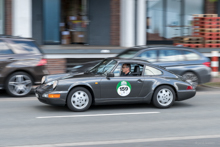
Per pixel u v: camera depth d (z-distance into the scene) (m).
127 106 13.70
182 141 8.89
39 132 9.56
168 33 28.64
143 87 12.86
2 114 11.89
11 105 13.55
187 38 23.88
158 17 28.36
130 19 25.52
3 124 10.46
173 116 11.95
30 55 15.55
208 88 19.22
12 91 15.26
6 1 25.17
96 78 12.40
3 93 16.64
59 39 26.83
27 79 15.50
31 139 8.85
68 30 27.05
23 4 23.58
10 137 9.02
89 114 12.02
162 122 11.01
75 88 12.20
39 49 15.94
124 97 12.69
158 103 13.12
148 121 11.11
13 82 15.22
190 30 28.88
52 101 11.95
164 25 28.50
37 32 26.25
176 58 17.53
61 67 22.16
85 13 27.14
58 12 26.58
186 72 17.56
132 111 12.71
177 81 13.26
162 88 13.12
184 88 13.31
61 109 12.80
